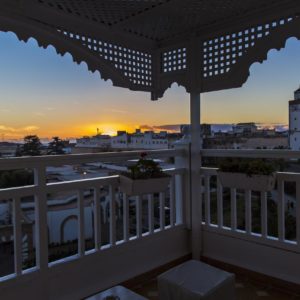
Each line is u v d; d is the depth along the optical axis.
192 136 3.07
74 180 2.37
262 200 2.67
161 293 1.86
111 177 2.55
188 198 3.14
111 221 2.57
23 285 2.09
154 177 2.49
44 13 2.28
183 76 3.03
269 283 2.64
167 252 3.00
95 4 2.21
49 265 2.22
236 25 2.61
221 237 2.97
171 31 2.89
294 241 2.56
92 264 2.45
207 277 1.84
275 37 2.41
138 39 2.98
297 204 2.48
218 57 2.80
